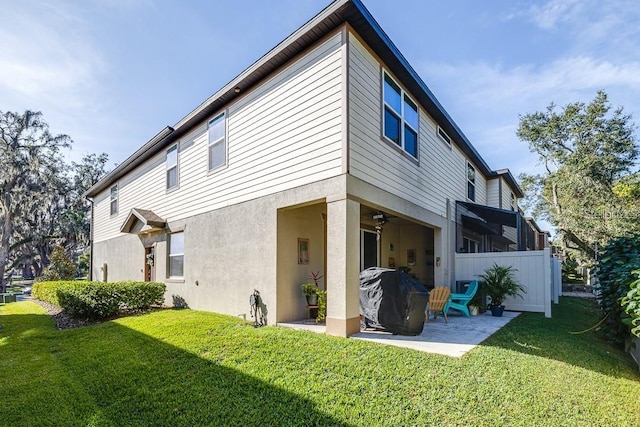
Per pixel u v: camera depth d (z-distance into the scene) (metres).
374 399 3.65
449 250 10.47
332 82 6.20
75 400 3.99
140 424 3.43
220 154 8.88
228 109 8.73
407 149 8.30
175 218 10.52
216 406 3.69
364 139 6.43
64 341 6.45
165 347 5.54
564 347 5.52
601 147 21.73
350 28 6.23
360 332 6.01
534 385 3.97
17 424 3.50
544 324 7.37
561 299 13.59
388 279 6.06
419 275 11.76
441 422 3.25
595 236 18.78
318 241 7.93
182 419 3.47
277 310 6.84
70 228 29.38
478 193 14.27
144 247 12.16
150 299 9.48
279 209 7.05
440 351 4.93
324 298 7.00
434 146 9.92
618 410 3.51
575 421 3.29
